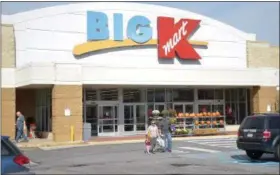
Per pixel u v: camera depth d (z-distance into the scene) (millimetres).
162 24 34719
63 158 20078
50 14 32031
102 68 31031
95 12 33062
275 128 17578
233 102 39312
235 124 39156
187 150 23234
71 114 29469
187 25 35719
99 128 34094
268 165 16812
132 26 34062
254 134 17891
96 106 34219
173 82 33312
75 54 32344
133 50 34125
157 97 36438
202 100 38281
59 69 29328
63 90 29359
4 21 31000
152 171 15109
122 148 24297
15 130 30688
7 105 30609
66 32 32344
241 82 36094
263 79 37188
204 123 35656
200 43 36531
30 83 28766
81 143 27641
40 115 34281
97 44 32938
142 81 32281
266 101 37312
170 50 34844
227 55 37938
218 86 36469
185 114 35000
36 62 28828
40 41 31703
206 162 17953
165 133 22438
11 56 31031
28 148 25234
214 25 37469
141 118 35625
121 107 34969
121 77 31609
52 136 29938
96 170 15562
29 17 31578
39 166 17062
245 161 18328
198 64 36531
